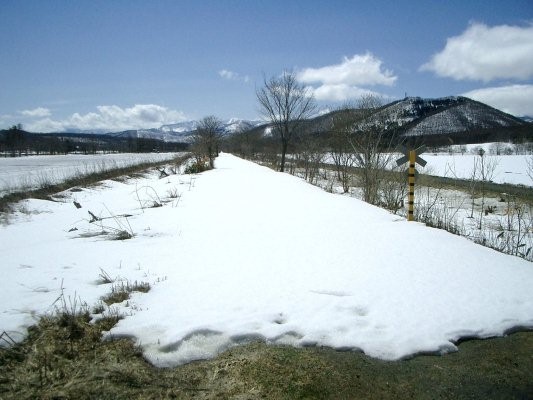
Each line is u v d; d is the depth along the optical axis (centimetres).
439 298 448
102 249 699
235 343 368
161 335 375
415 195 1738
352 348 359
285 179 2034
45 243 802
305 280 509
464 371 331
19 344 364
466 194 1797
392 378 322
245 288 485
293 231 791
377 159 1488
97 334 379
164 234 820
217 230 836
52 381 313
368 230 780
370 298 450
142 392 302
